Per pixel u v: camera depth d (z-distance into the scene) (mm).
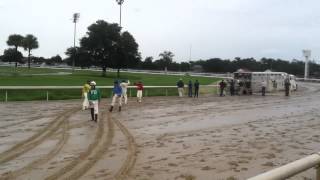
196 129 15359
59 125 15773
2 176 8391
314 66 127312
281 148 11812
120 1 84625
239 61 131500
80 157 10258
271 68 127812
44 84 40969
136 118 18406
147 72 106688
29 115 18672
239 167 9445
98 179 8250
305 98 35625
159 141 12664
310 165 3400
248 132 14773
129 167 9281
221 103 28188
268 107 25594
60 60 174000
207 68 132625
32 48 122312
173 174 8727
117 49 78625
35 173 8656
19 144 11906
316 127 16344
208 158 10320
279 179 3006
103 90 34562
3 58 150500
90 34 79625
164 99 31391
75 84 43156
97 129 14922
